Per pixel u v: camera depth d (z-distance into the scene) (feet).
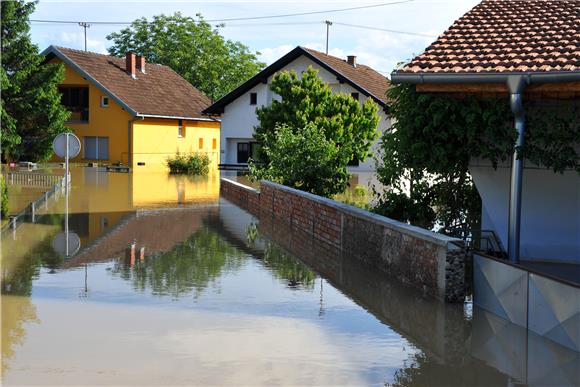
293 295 30.78
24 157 118.32
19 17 112.47
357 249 39.24
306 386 19.63
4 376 20.15
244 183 93.66
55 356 21.97
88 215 59.57
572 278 31.09
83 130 136.87
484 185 34.83
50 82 115.75
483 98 31.94
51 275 34.45
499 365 21.76
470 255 30.48
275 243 45.50
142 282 33.09
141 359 21.75
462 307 28.66
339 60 137.08
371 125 80.02
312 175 59.00
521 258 34.91
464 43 34.42
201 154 136.15
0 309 27.73
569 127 32.07
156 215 60.44
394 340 24.23
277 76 81.10
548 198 34.40
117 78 139.13
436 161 33.86
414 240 31.83
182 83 159.84
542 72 28.94
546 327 24.53
